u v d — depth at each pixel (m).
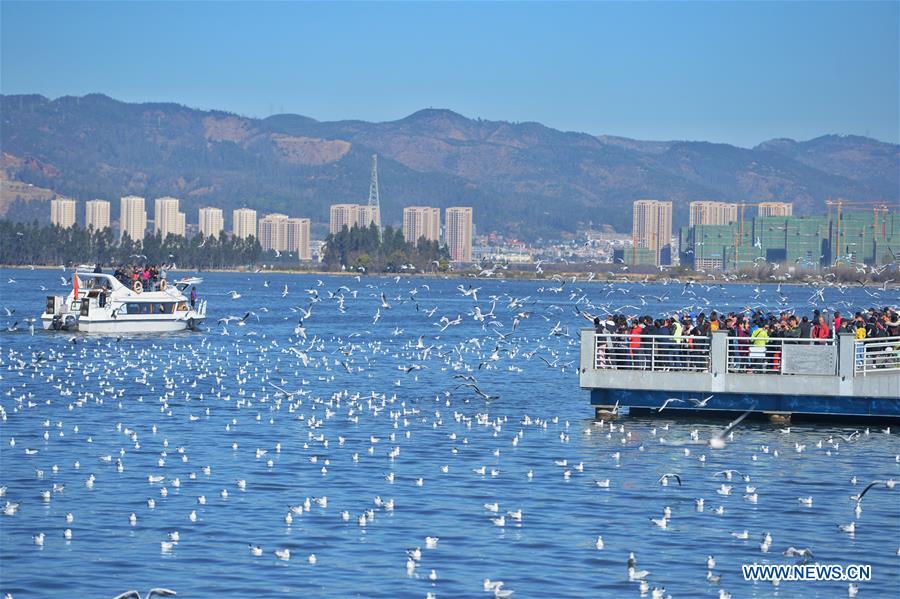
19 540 52.91
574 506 60.31
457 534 54.69
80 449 74.31
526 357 143.62
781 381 82.62
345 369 126.56
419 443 77.81
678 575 49.50
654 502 61.53
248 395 102.25
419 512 58.62
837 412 83.31
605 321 91.50
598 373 85.31
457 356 145.12
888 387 81.31
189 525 55.62
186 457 71.19
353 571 49.03
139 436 79.44
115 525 55.53
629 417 89.31
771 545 54.03
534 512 59.00
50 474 66.31
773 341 86.12
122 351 137.00
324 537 53.94
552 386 113.56
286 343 161.50
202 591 46.41
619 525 56.84
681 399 84.62
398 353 148.38
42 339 154.88
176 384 108.69
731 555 52.44
